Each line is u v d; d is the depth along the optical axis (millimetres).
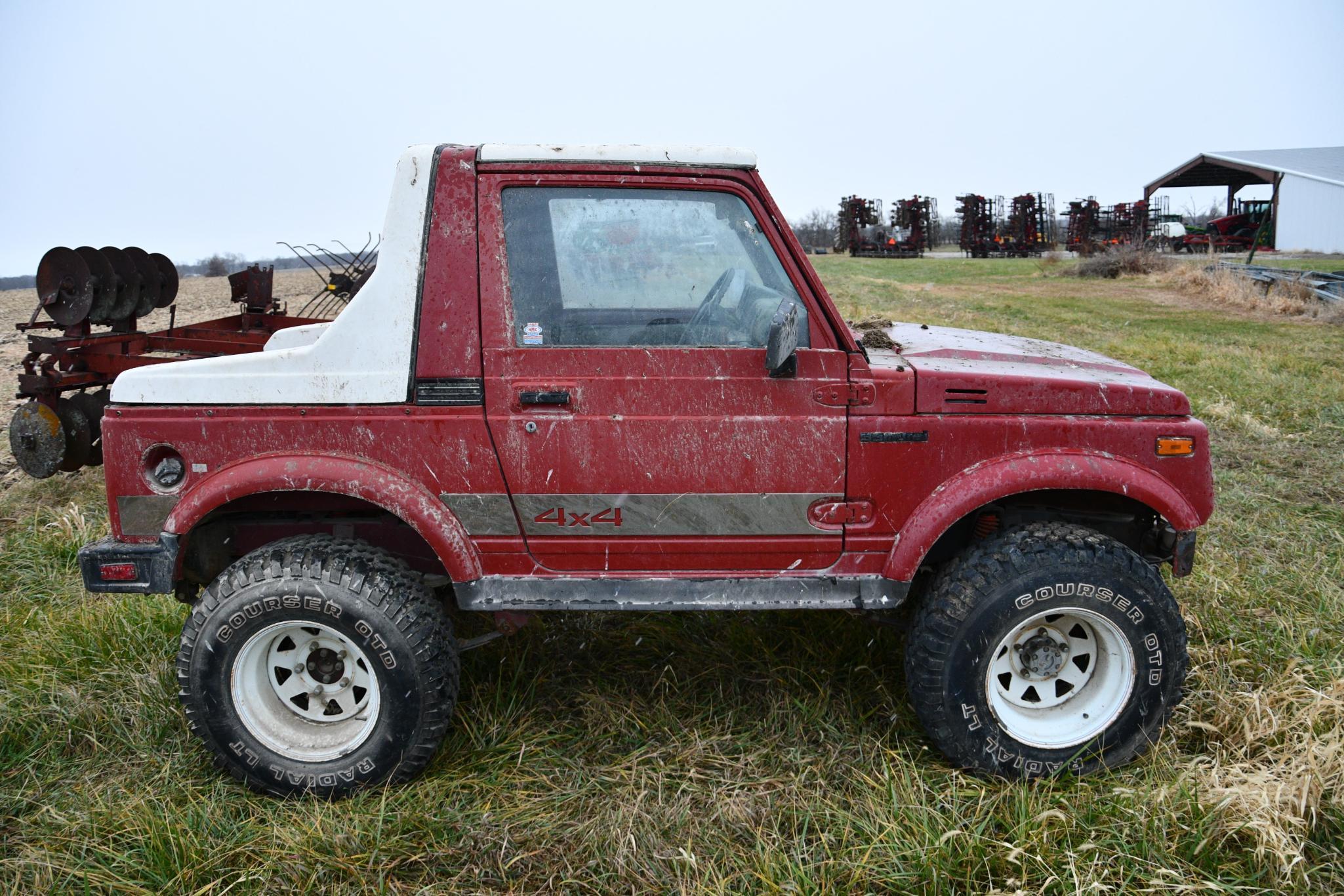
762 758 2990
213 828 2668
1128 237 36969
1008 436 2795
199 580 3125
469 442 2742
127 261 6375
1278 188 32938
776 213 2725
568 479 2760
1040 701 2928
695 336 2793
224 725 2773
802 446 2754
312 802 2795
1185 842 2486
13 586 4398
